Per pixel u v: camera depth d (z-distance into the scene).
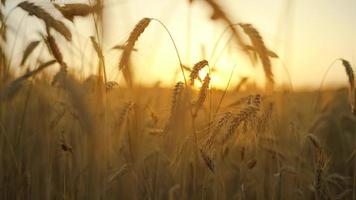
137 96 0.90
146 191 0.99
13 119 0.99
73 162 0.98
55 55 0.85
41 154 1.01
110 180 0.87
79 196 0.92
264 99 0.96
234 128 0.84
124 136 0.96
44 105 1.00
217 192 0.95
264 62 0.94
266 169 1.04
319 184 0.93
